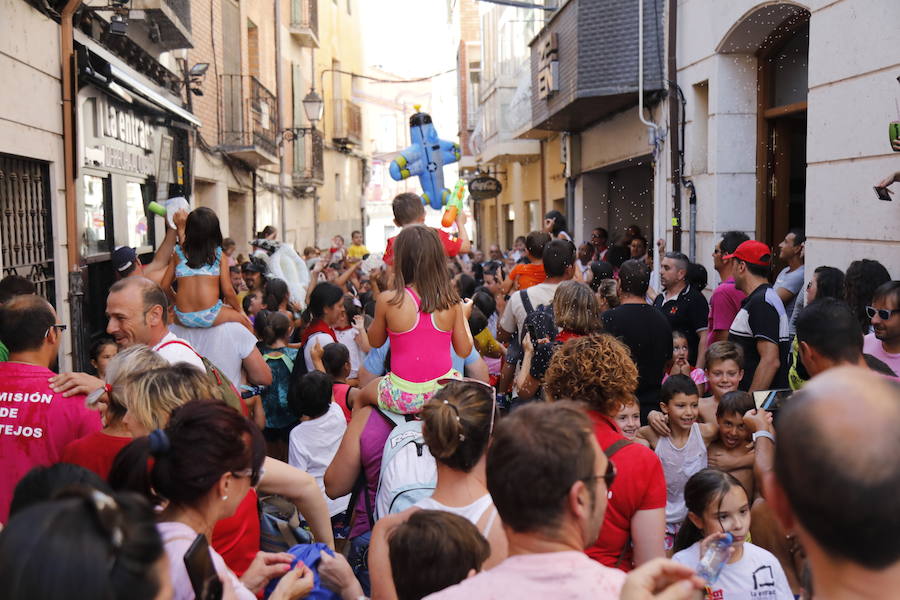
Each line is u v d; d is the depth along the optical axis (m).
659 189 11.11
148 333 3.91
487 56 23.52
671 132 10.53
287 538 3.14
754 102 9.26
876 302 3.82
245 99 16.80
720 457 4.33
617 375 3.08
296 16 23.16
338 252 17.14
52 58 7.71
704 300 6.69
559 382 3.19
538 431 1.89
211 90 15.02
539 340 4.89
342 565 2.78
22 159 7.24
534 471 1.84
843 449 1.24
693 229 10.13
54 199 7.80
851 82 6.43
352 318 7.67
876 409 1.26
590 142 15.19
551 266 5.70
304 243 25.58
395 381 3.66
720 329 6.18
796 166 9.20
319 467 5.03
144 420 2.71
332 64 30.72
